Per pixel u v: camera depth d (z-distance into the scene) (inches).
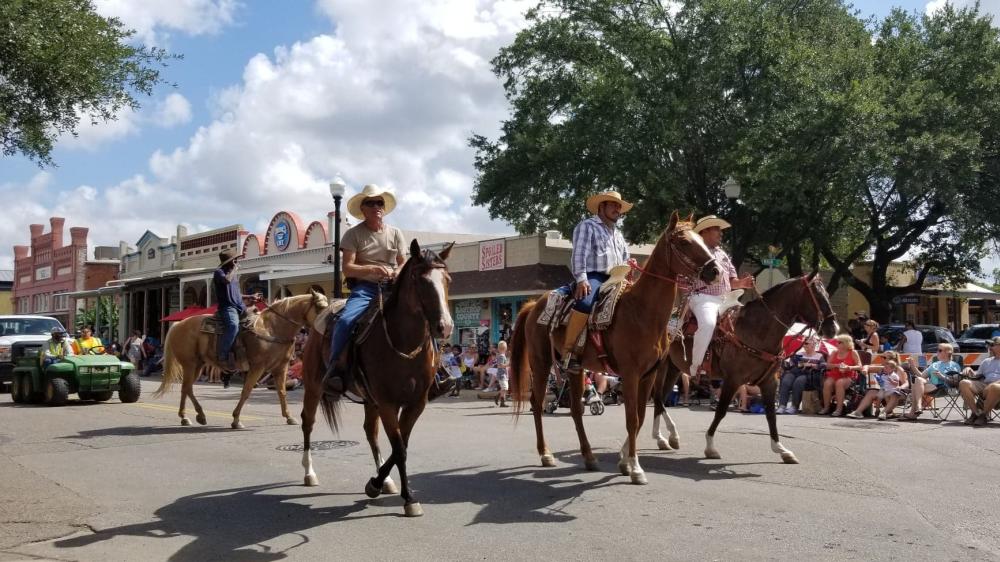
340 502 288.7
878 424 517.7
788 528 245.1
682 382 685.3
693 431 472.7
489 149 1028.5
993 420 534.6
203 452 411.5
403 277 269.4
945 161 929.5
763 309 363.3
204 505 287.7
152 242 1918.1
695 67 877.8
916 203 1116.5
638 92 882.1
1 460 393.1
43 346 720.3
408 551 226.5
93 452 415.8
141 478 341.7
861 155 832.9
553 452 396.2
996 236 1136.2
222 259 526.6
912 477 323.9
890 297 1268.5
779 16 939.3
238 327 519.5
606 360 330.6
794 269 1146.0
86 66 384.8
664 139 855.1
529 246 1016.9
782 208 856.9
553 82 978.7
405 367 267.4
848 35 1041.5
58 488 321.7
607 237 353.7
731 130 884.6
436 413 626.2
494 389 794.8
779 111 880.3
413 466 358.0
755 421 537.0
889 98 938.7
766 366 362.9
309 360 312.8
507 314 1043.9
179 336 540.4
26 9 362.9
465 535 241.9
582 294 334.6
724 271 392.5
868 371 568.7
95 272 2345.0
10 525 261.7
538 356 359.9
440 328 255.9
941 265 1248.8
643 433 469.7
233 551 230.1
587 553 221.9
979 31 1074.7
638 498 287.3
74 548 235.6
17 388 728.3
